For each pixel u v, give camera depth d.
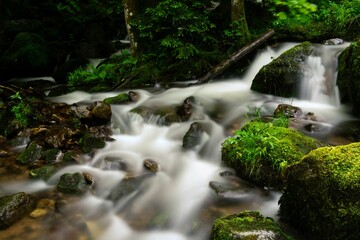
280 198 3.83
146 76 8.40
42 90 8.88
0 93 7.79
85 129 6.25
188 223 3.96
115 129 6.36
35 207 4.27
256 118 5.83
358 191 2.96
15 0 14.48
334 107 6.55
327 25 8.77
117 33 13.21
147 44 8.70
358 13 8.63
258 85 7.29
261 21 9.47
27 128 6.38
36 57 10.48
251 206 4.11
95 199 4.47
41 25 12.96
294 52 7.05
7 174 5.07
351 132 5.47
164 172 5.00
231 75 8.23
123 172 4.98
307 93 6.86
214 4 10.63
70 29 13.02
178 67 8.48
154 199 4.45
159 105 6.84
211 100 7.04
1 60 10.41
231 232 3.17
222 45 8.71
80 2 15.27
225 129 5.92
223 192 4.28
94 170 5.04
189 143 5.54
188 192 4.53
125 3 8.69
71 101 7.92
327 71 6.96
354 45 6.26
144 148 5.72
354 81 5.70
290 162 4.20
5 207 4.02
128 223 4.04
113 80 8.98
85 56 11.48
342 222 2.98
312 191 3.26
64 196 4.51
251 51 8.41
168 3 7.66
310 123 5.70
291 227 3.67
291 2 6.75
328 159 3.30
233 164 4.68
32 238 3.78
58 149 5.47
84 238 3.80
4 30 12.71
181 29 7.79
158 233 3.85
